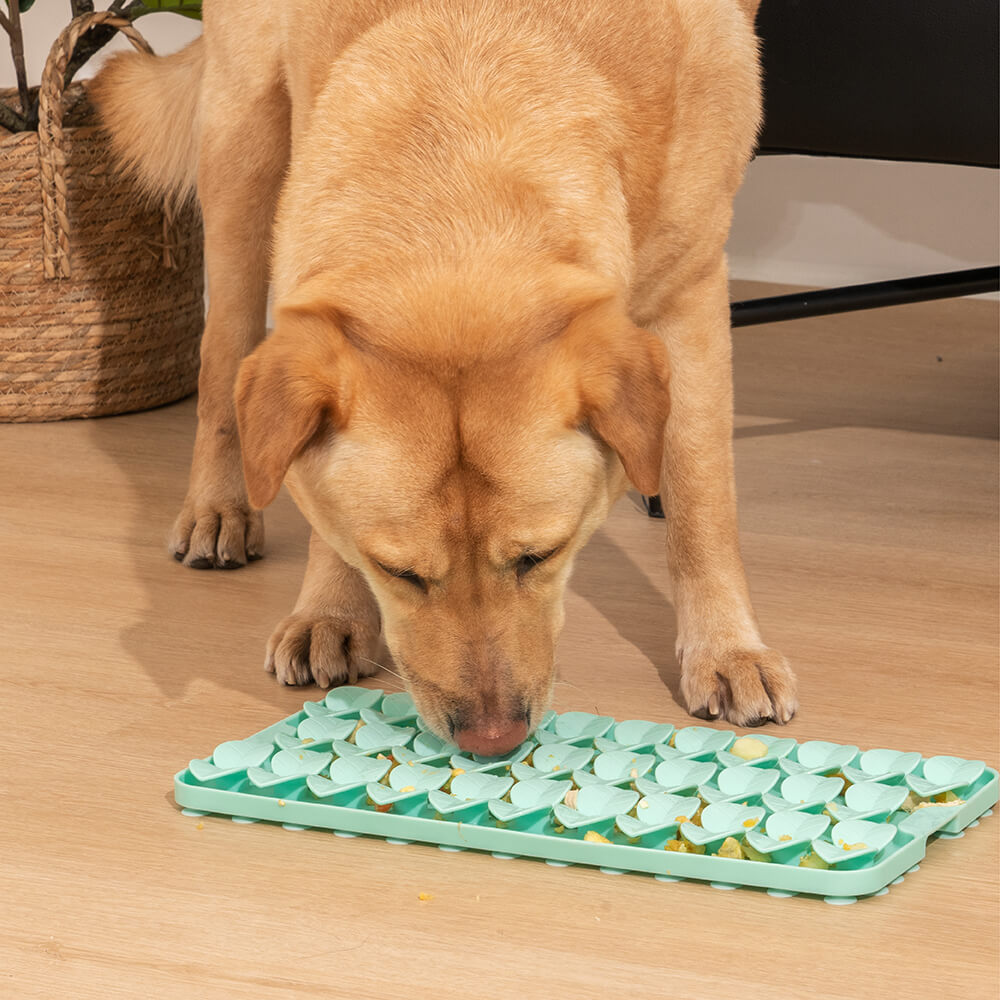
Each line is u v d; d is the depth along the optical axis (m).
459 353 1.51
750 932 1.42
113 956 1.38
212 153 2.45
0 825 1.63
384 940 1.41
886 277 5.00
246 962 1.37
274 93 2.31
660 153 1.79
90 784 1.74
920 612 2.34
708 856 1.49
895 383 3.90
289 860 1.56
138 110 2.94
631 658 2.17
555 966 1.36
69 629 2.24
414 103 1.69
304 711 1.89
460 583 1.55
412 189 1.63
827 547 2.66
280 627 2.11
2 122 3.37
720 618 2.02
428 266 1.57
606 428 1.53
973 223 4.88
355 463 1.52
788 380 3.93
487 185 1.63
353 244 1.61
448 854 1.58
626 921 1.44
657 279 1.91
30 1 3.48
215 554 2.53
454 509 1.50
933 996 1.32
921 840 1.54
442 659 1.57
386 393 1.51
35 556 2.57
